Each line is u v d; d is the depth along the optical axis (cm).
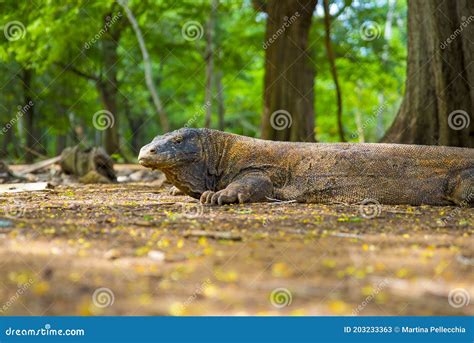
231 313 103
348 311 103
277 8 502
